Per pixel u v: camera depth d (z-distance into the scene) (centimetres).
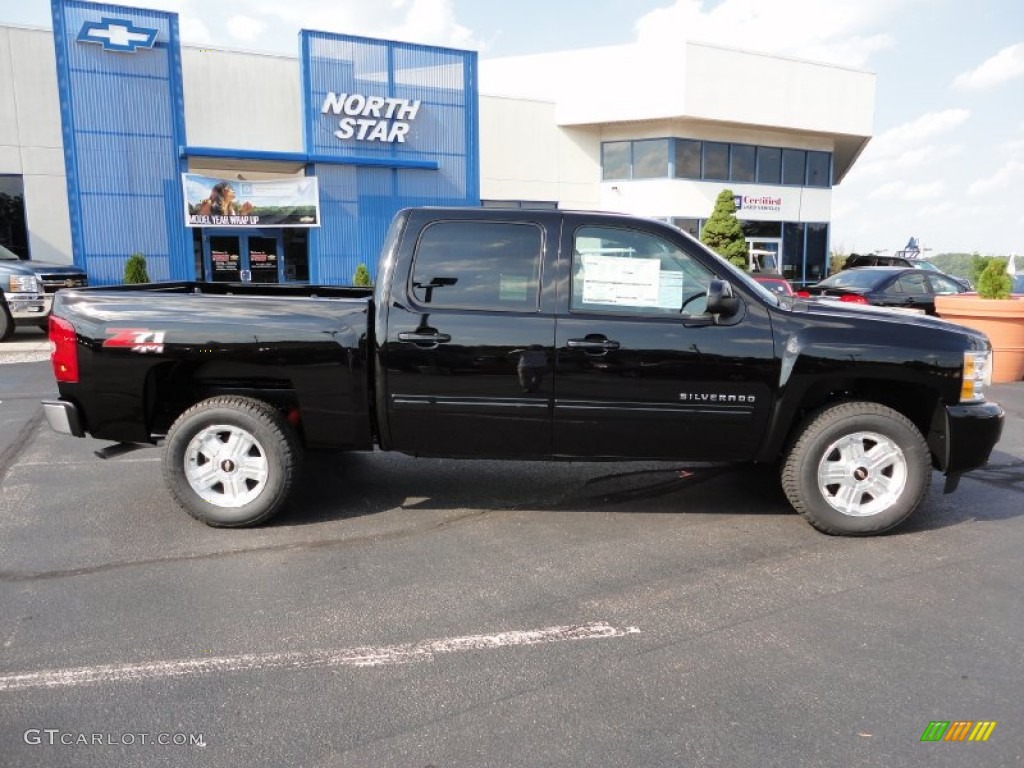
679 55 2630
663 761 256
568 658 322
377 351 457
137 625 348
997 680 306
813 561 428
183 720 277
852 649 330
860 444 459
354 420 470
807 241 3122
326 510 512
